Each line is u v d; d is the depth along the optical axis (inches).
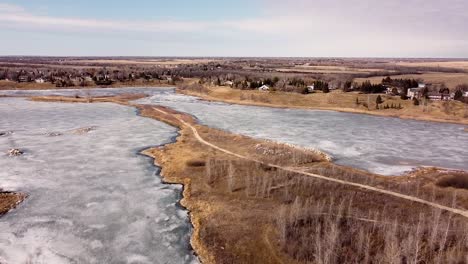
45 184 1689.2
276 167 1876.2
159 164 2014.0
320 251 1043.3
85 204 1486.2
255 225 1277.1
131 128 2945.4
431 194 1542.8
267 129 2984.7
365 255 1060.5
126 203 1503.4
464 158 2235.5
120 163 2017.7
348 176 1742.1
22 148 2279.8
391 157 2219.5
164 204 1498.5
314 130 2984.7
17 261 1102.4
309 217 1289.4
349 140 2642.7
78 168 1919.3
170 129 2942.9
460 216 1330.0
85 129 2819.9
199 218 1352.1
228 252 1132.5
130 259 1119.6
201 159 2018.9
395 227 1145.4
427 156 2267.5
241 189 1592.0
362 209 1379.2
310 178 1702.8
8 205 1460.4
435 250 1095.0
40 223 1327.5
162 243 1208.2
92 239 1227.9
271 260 1082.7
